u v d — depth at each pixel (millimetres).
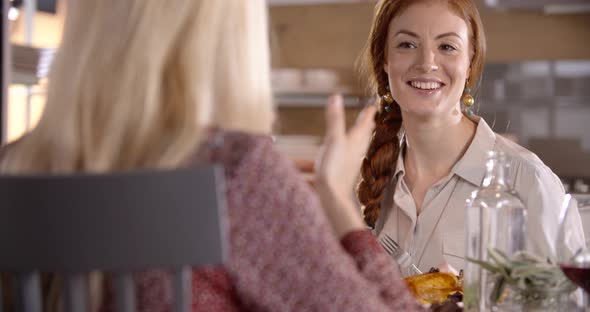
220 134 1180
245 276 1142
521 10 4512
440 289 1536
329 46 4785
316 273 1145
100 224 1092
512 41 4562
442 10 1915
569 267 1347
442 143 1921
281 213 1150
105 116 1186
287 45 4824
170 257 1092
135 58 1184
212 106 1218
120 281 1108
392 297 1226
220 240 1096
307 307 1144
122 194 1089
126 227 1090
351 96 4613
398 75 1933
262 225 1147
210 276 1150
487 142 1925
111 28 1204
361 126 1307
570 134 4527
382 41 1989
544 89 4551
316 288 1143
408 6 1935
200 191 1092
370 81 2037
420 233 1918
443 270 1625
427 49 1910
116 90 1184
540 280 1365
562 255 1379
